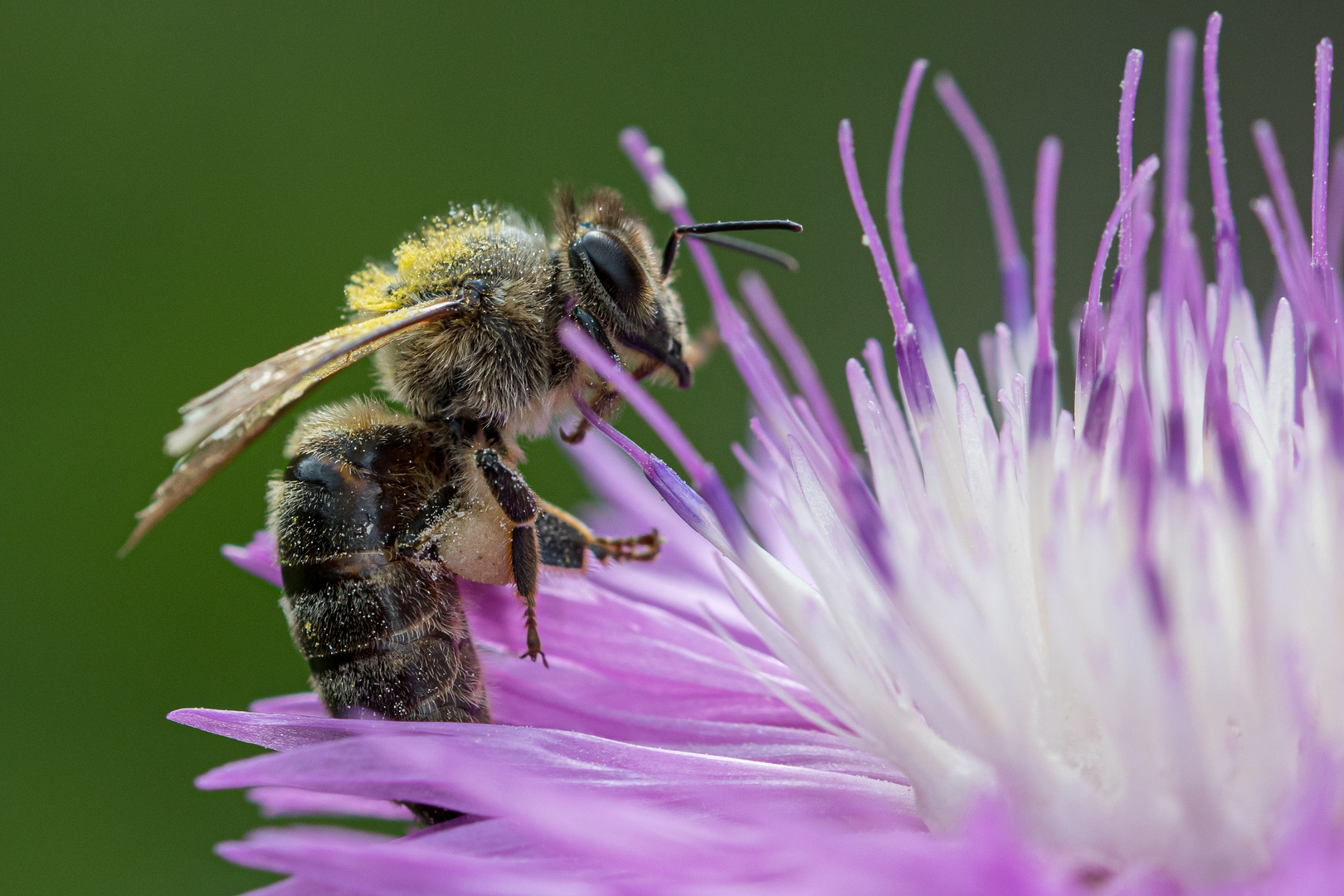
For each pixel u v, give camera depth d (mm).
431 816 73
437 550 76
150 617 105
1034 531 71
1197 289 73
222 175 121
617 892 68
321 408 78
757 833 69
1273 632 68
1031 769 68
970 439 73
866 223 75
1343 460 69
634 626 77
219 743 103
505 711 76
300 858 69
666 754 73
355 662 76
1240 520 69
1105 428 71
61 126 119
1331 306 73
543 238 79
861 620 71
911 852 65
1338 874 65
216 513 105
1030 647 71
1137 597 68
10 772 102
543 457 107
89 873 101
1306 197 116
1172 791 68
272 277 119
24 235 116
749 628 78
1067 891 67
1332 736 68
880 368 73
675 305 79
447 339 78
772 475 82
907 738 70
